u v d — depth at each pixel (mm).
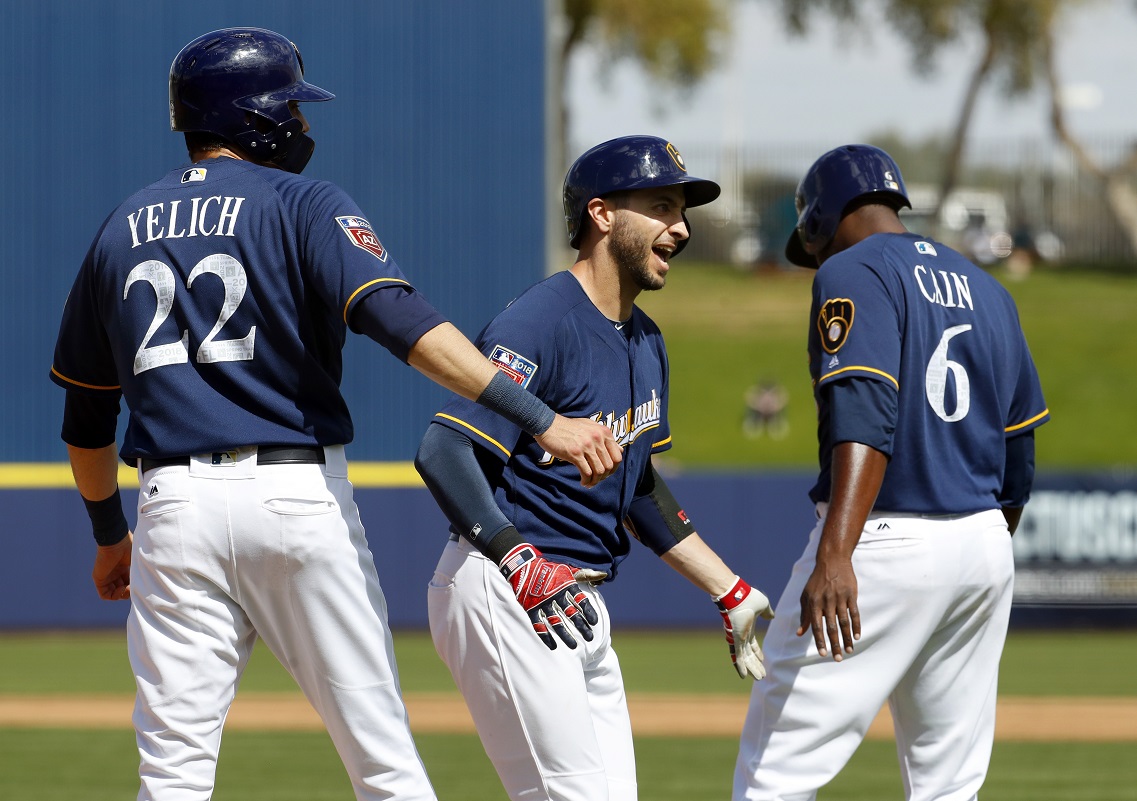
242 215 10398
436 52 50875
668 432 12289
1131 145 114625
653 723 28453
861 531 11281
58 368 11289
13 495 47469
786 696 11906
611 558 11406
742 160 91438
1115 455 88750
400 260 50875
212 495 10188
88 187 50531
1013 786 21609
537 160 50844
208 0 50562
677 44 126750
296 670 10711
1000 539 12039
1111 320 107000
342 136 50719
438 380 9961
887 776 22250
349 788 21297
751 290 120125
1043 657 40250
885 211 13023
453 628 10969
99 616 47406
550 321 10930
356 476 48281
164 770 10352
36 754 24562
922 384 11734
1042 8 117875
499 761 11047
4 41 50625
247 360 10328
